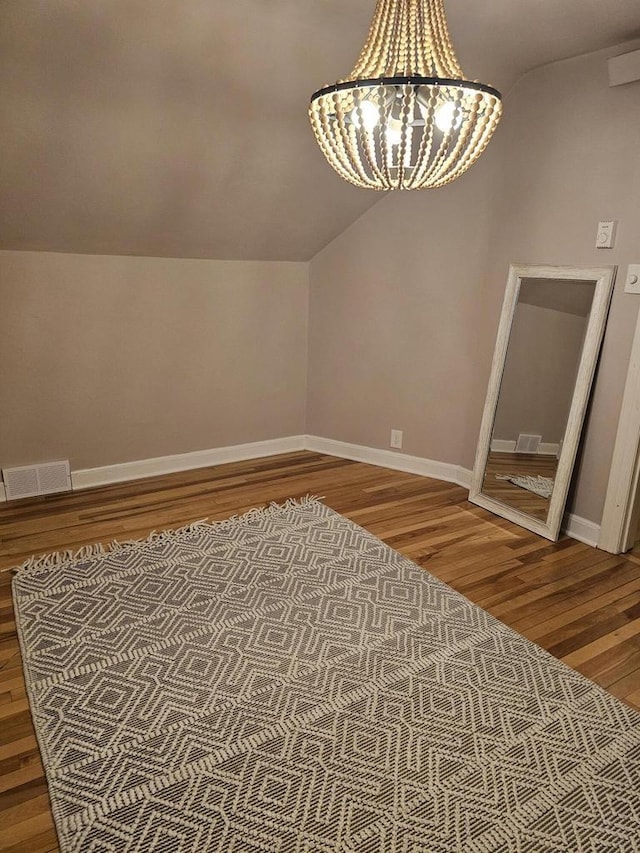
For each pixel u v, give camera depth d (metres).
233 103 2.50
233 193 3.07
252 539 2.84
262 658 2.02
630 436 2.60
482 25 2.29
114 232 3.05
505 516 3.11
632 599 2.40
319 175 3.16
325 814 1.47
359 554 2.71
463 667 2.00
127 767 1.59
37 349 3.15
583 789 1.56
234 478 3.67
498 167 3.07
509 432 3.11
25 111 2.22
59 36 1.96
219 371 3.78
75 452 3.40
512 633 2.17
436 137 1.90
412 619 2.25
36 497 3.31
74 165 2.54
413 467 3.80
